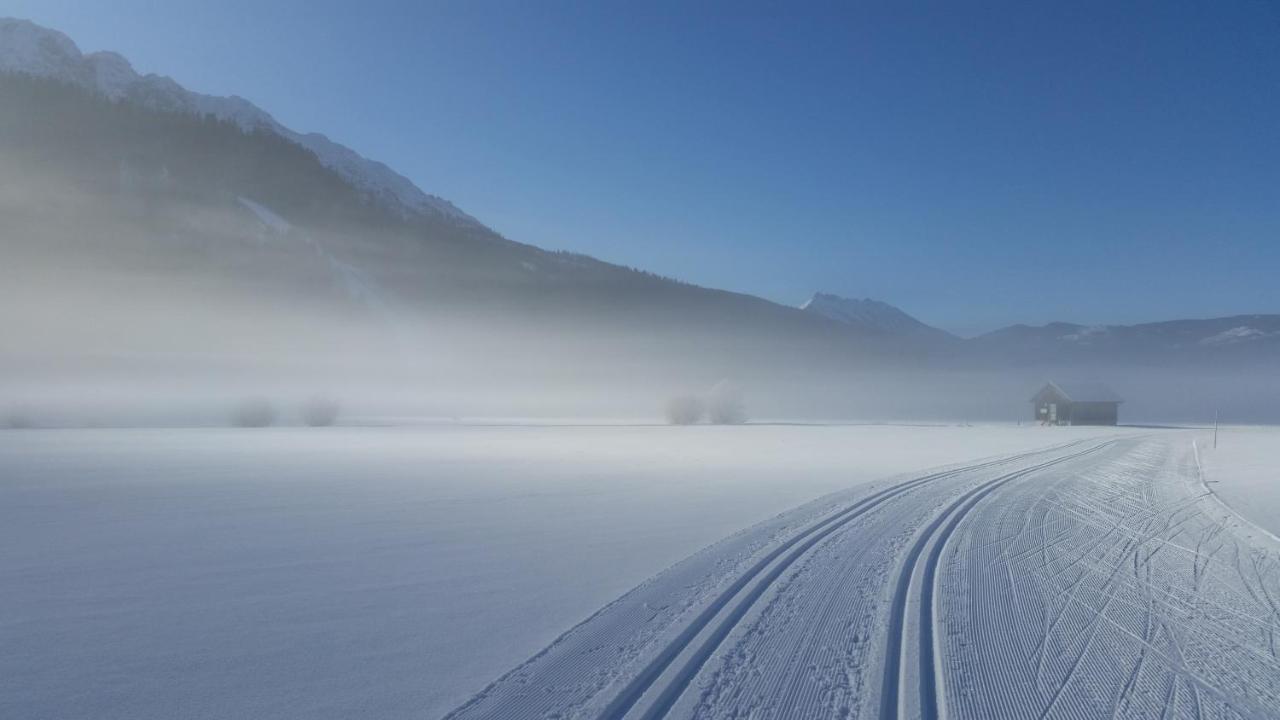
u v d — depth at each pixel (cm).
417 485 2086
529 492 1920
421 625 783
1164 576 1009
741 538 1241
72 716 562
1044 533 1319
